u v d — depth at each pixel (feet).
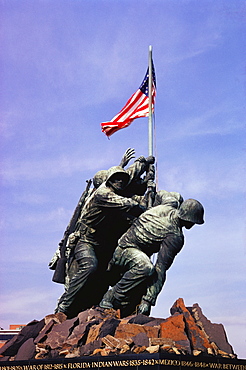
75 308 81.61
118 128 98.89
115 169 81.66
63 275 85.61
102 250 83.76
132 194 85.30
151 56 99.60
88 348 67.15
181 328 67.87
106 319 71.36
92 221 82.33
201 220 76.89
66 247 85.76
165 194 83.25
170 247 76.18
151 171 85.81
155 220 77.51
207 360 65.67
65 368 66.28
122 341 66.08
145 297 74.90
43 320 76.33
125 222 81.41
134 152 87.56
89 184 87.66
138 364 62.34
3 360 72.02
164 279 76.18
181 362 63.16
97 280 83.30
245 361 68.95
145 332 67.36
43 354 69.41
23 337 74.79
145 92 99.76
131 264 76.48
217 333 71.87
